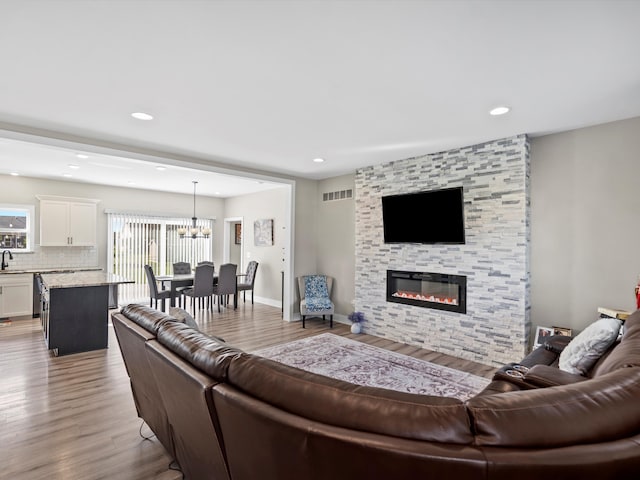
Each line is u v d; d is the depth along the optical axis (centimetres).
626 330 214
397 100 281
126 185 723
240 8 171
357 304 538
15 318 589
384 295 502
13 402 288
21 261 627
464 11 172
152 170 568
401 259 481
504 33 190
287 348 444
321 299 580
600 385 110
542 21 179
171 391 164
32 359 392
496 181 388
